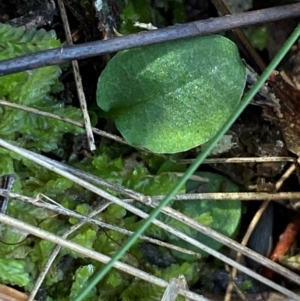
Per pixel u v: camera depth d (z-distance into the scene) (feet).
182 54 0.54
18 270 0.53
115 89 0.55
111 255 0.57
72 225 0.56
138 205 0.58
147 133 0.55
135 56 0.54
